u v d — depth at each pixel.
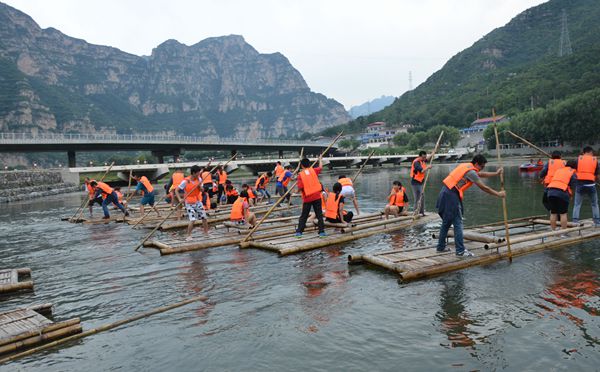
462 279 5.77
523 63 174.12
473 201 15.34
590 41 140.75
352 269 6.55
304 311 4.88
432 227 9.89
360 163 68.75
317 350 3.92
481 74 174.50
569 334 4.03
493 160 69.62
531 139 70.88
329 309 4.90
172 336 4.37
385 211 10.53
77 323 4.67
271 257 7.61
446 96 162.75
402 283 5.72
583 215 10.85
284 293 5.54
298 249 7.90
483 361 3.61
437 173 43.50
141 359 3.92
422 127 127.06
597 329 4.11
